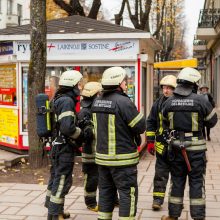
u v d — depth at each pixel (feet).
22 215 20.01
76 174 28.66
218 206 21.47
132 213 15.99
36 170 29.58
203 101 17.89
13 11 140.05
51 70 34.58
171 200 18.65
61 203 18.31
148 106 40.22
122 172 16.02
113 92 16.42
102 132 16.29
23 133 35.42
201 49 136.98
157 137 20.66
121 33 32.71
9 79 36.27
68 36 33.35
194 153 17.84
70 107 17.83
